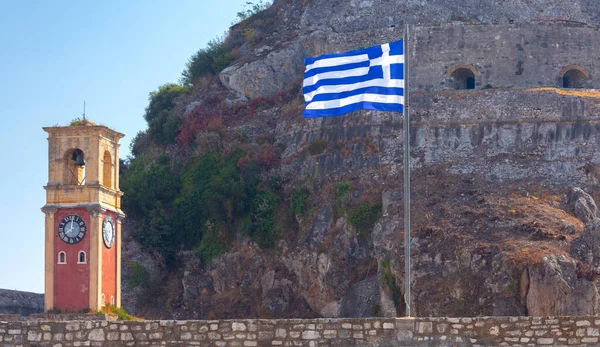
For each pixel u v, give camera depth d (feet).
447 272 312.50
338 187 366.02
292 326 138.31
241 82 430.20
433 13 446.19
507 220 326.03
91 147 275.18
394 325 137.08
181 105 429.79
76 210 271.08
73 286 267.80
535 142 371.76
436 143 375.45
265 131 409.08
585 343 134.10
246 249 369.09
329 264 347.77
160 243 382.01
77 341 140.36
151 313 362.33
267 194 378.32
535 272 298.15
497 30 402.31
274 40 448.65
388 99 171.22
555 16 453.17
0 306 314.76
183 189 397.39
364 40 432.25
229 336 138.92
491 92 382.63
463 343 136.15
